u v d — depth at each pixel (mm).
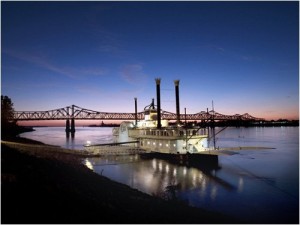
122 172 38281
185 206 22891
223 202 25734
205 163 43688
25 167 20953
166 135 51469
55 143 95938
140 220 16906
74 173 27438
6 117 103812
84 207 16516
